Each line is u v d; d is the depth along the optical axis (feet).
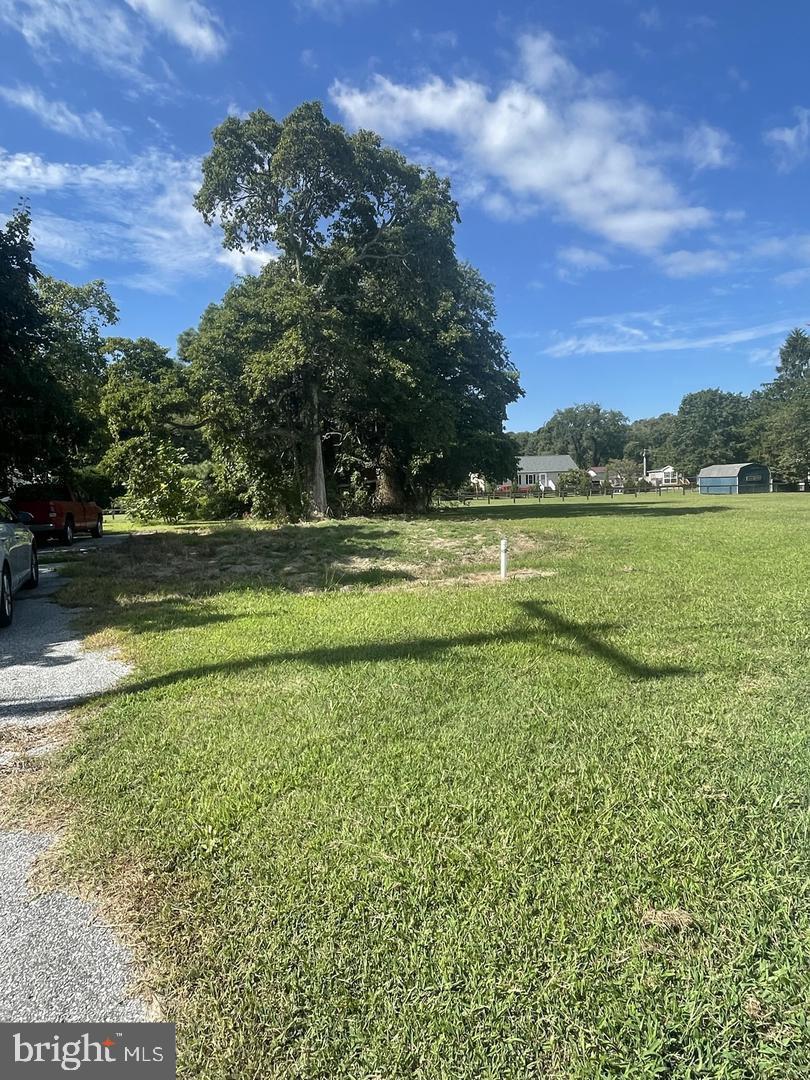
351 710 14.14
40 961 7.36
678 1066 5.74
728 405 306.14
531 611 23.50
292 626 22.97
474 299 113.80
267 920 7.70
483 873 8.34
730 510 95.25
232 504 109.91
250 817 9.93
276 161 77.15
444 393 101.96
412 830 9.37
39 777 11.89
